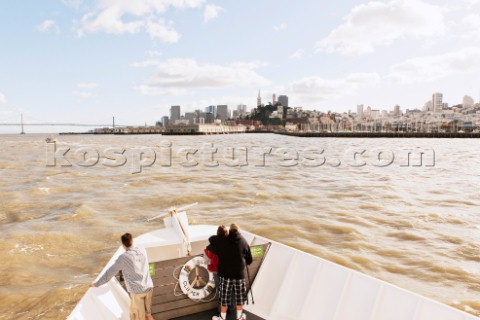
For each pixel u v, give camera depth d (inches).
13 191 897.5
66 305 313.9
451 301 329.7
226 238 207.6
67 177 1219.2
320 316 209.3
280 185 1027.3
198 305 217.5
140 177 1214.3
